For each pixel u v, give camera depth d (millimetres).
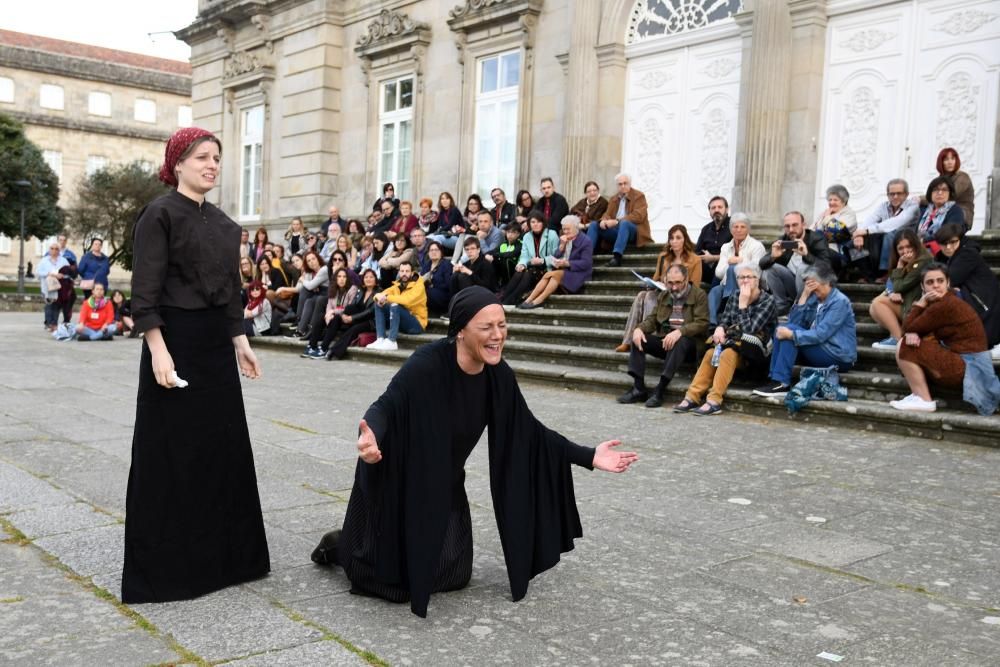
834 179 11180
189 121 61594
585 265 11484
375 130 18625
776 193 11406
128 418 6973
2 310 26172
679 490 4898
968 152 10023
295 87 20188
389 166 18562
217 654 2727
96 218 43062
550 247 11852
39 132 55656
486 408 3260
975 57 9961
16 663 2633
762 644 2859
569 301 11258
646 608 3170
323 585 3389
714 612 3135
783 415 7184
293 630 2932
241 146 22328
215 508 3299
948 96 10188
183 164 3250
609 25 13773
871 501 4695
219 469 3316
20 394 8266
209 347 3301
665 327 8164
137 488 3186
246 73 21453
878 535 4094
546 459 3295
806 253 8484
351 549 3260
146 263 3156
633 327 8562
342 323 12320
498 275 12492
